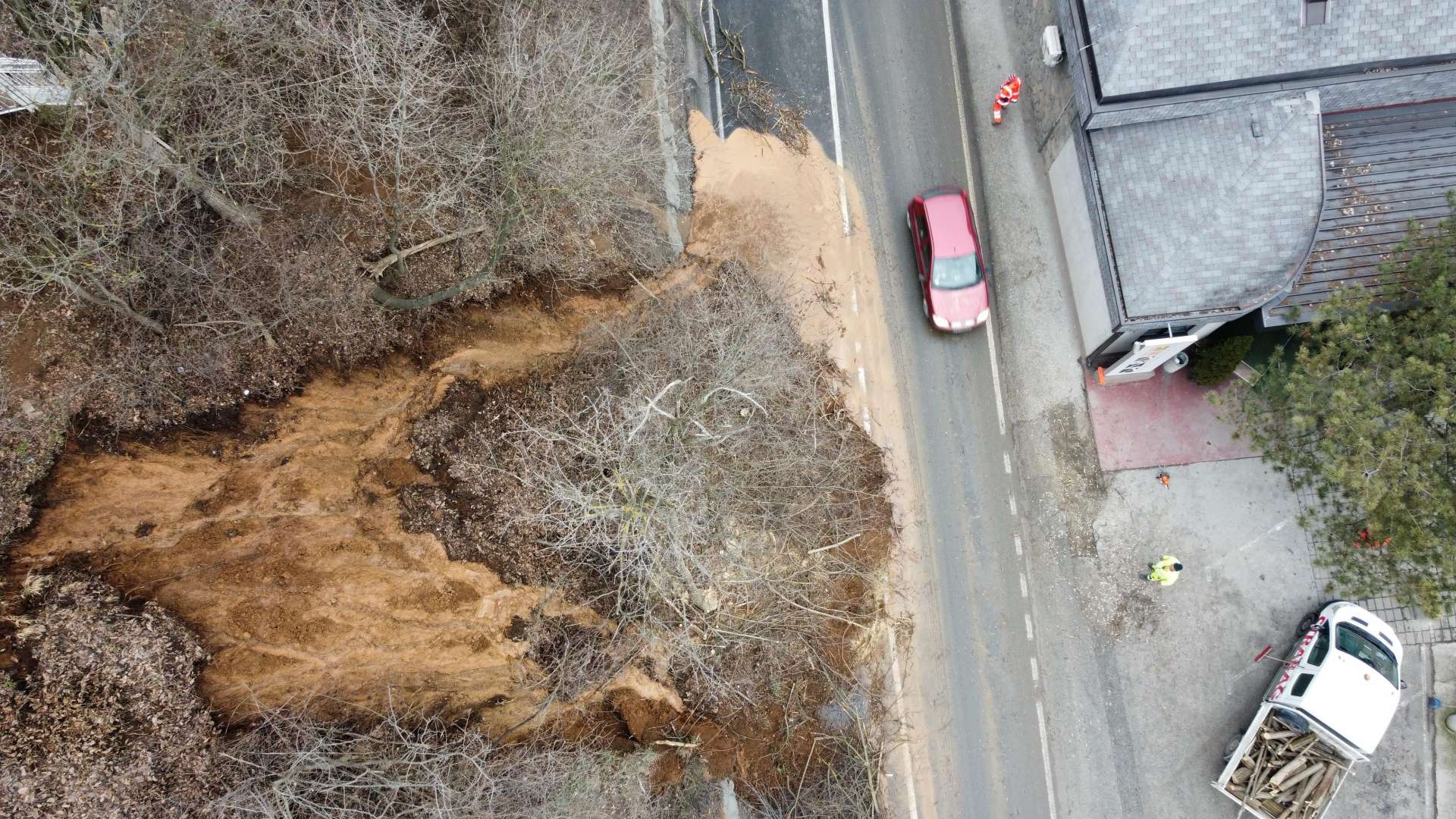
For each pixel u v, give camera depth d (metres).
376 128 13.34
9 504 11.77
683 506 13.99
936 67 19.22
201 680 12.74
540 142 13.35
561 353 16.36
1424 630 17.81
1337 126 16.33
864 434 18.28
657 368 16.41
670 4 18.72
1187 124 15.94
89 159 11.91
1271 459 16.84
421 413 14.87
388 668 13.66
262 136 12.68
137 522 12.52
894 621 17.89
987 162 19.00
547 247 16.19
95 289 12.52
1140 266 16.05
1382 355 14.66
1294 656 17.23
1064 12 16.22
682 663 16.33
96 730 12.09
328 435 13.95
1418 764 17.62
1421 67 14.78
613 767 14.75
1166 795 17.66
